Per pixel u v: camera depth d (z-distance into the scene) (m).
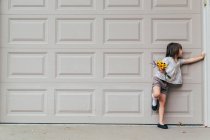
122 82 4.98
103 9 5.00
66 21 5.02
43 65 5.01
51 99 5.00
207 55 4.85
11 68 5.01
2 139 4.18
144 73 4.96
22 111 5.02
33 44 5.02
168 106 4.94
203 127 4.85
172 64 4.79
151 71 4.96
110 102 4.98
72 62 5.00
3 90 5.00
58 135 4.38
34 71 5.00
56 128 4.76
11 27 5.02
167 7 4.98
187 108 4.93
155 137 4.28
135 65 4.97
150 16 4.97
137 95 4.97
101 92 4.99
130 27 4.98
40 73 5.01
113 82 4.98
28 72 5.01
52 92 5.00
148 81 4.96
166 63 4.79
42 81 5.00
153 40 4.98
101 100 4.99
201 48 4.93
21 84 5.00
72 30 5.00
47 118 5.00
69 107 4.99
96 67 4.99
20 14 5.02
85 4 5.02
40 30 5.02
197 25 4.95
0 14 5.01
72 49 5.00
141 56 4.98
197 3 4.96
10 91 5.01
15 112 5.02
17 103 5.00
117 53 4.99
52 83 5.00
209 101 4.85
